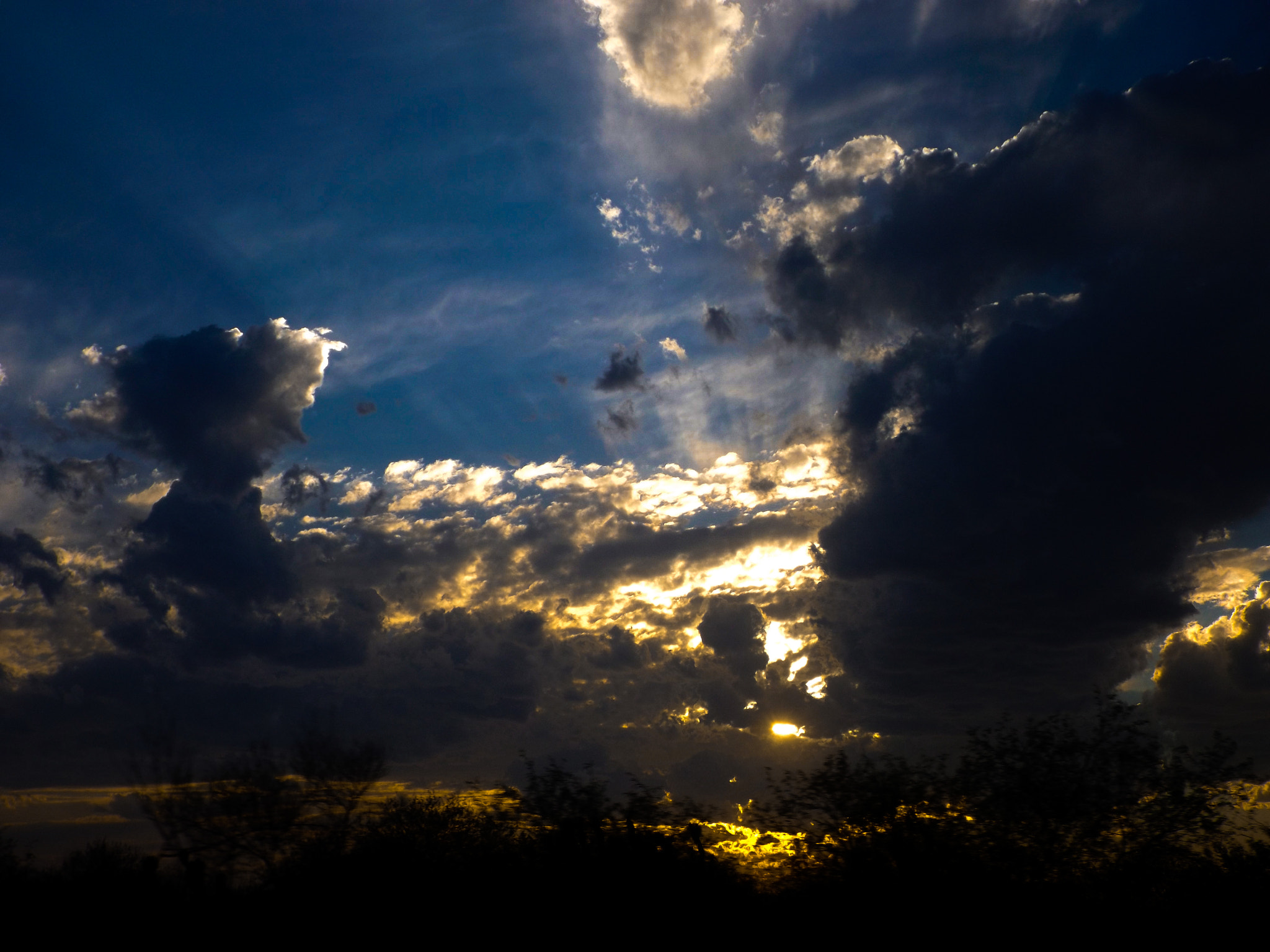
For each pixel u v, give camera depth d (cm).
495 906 898
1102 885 898
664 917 875
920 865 900
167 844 977
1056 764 970
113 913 916
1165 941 803
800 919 870
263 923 901
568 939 851
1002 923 835
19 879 978
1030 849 929
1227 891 855
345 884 920
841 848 946
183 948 838
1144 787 944
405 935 863
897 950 812
